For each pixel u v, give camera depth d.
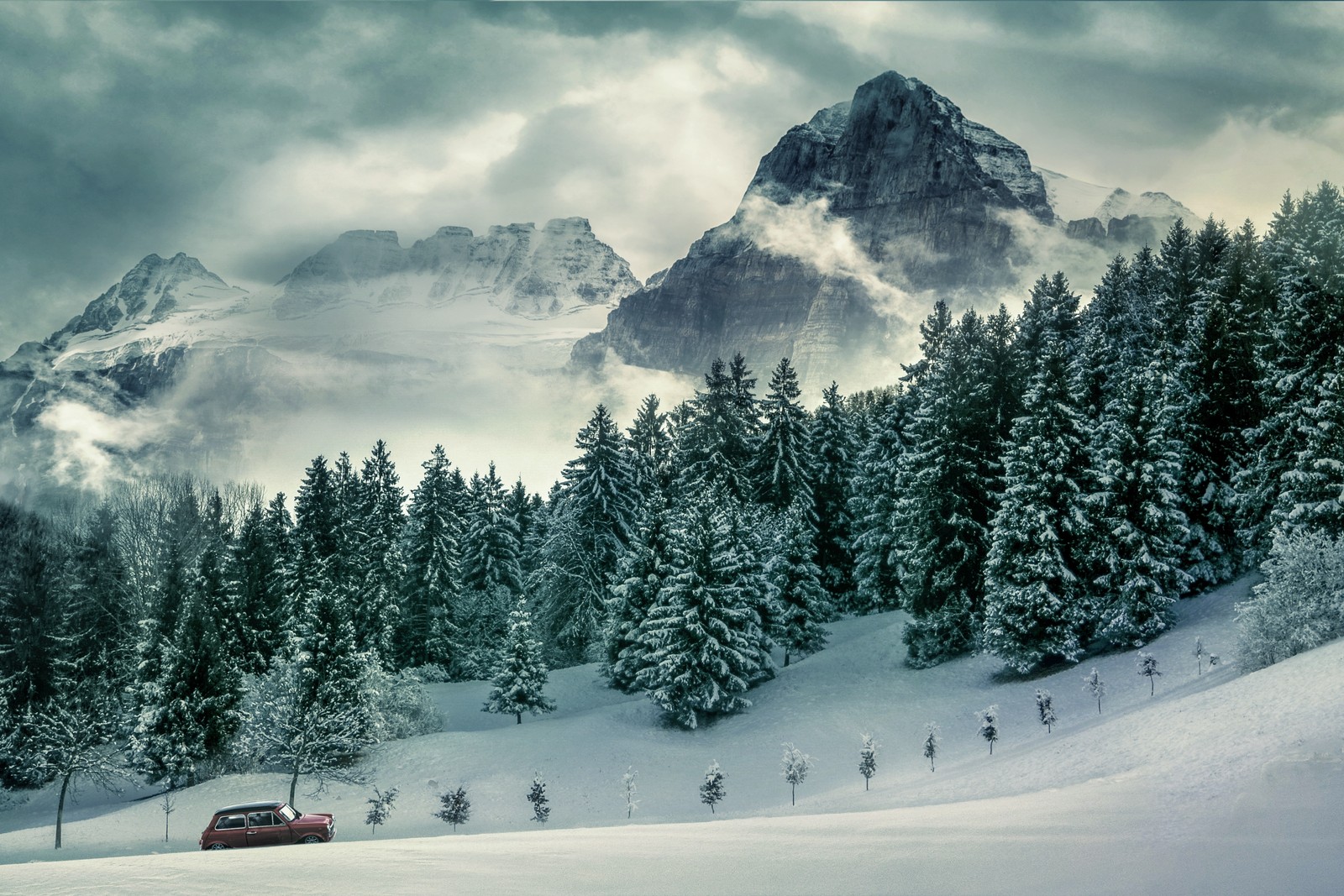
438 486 79.44
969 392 54.88
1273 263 52.81
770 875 14.45
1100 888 12.38
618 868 15.38
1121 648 46.56
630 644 60.75
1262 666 33.03
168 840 38.53
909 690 50.72
